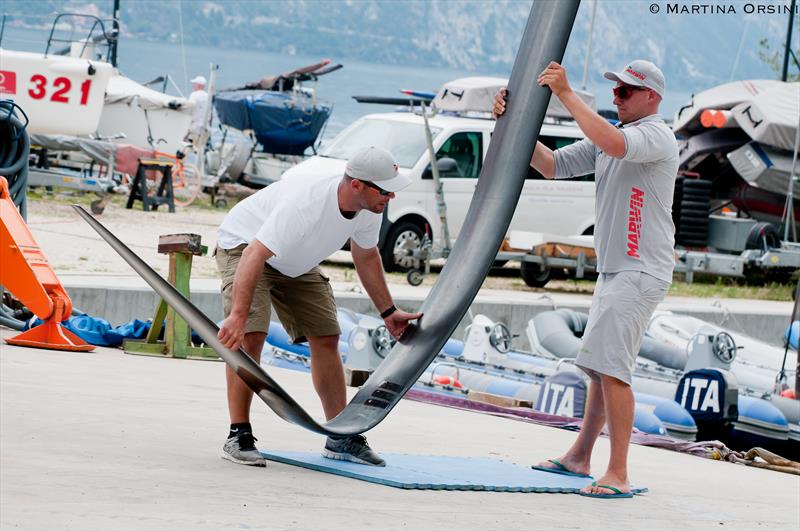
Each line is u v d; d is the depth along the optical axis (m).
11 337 33.16
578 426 30.33
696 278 77.38
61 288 32.94
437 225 61.66
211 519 13.00
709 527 16.86
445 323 18.89
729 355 40.19
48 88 74.50
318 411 26.53
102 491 14.05
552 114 67.94
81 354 32.03
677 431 32.12
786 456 34.34
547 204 65.56
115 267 50.38
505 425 28.94
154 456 17.23
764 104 74.81
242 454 17.38
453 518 14.70
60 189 77.44
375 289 19.02
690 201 75.94
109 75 75.75
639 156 18.17
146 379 27.92
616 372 18.55
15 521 12.03
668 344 44.97
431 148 61.03
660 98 18.75
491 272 70.00
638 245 18.59
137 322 36.00
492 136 20.23
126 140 85.56
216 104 91.25
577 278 68.38
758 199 78.38
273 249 16.98
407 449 21.94
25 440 17.55
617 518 16.44
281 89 94.00
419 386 35.59
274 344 39.44
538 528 14.79
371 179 16.86
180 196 81.06
